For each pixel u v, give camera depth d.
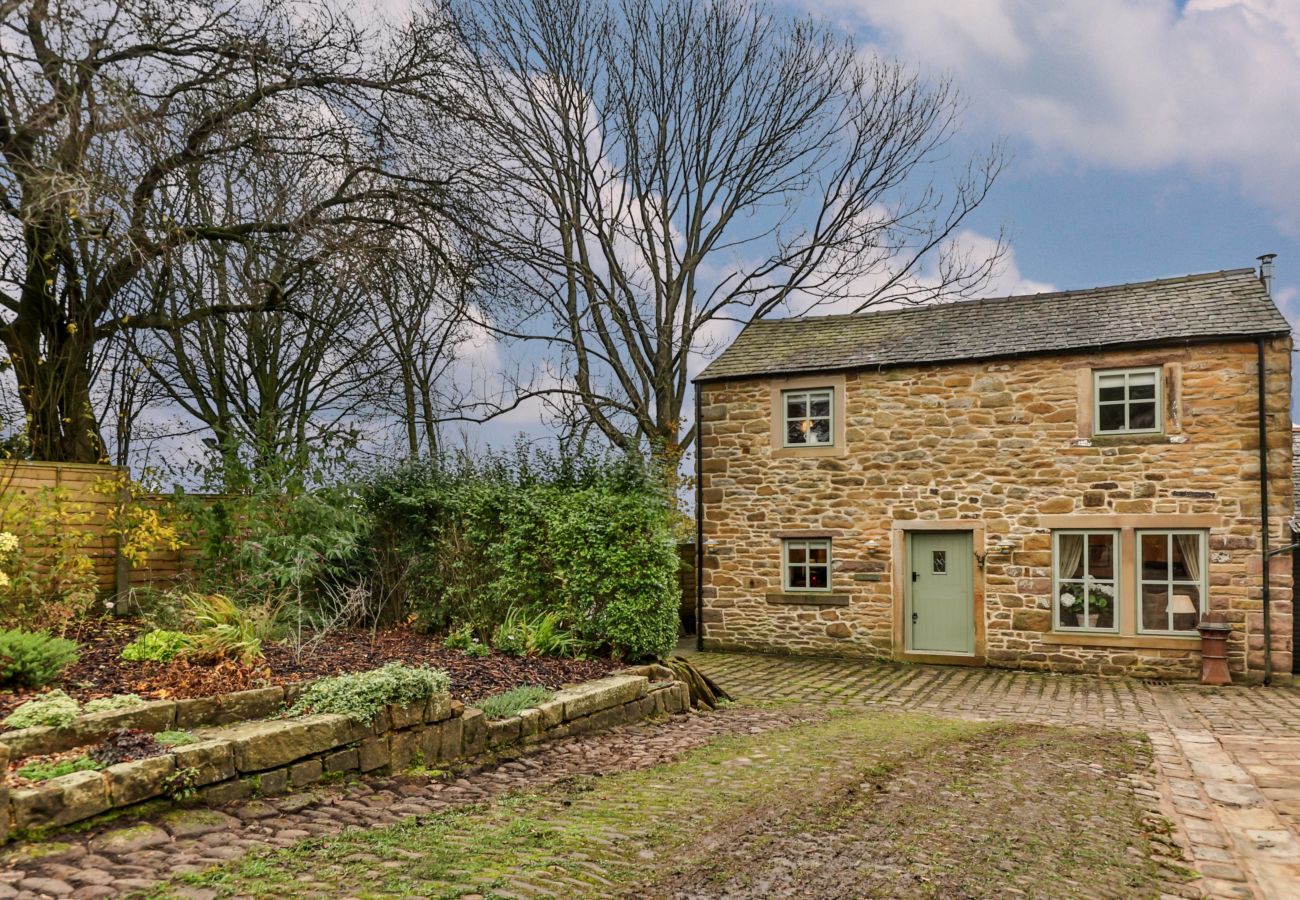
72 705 4.97
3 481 8.49
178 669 6.48
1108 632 12.83
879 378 14.42
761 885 4.14
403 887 3.86
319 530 10.42
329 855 4.23
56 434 11.00
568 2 19.27
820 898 4.02
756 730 8.19
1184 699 10.90
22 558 8.26
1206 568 12.34
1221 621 12.14
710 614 15.39
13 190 9.07
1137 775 6.79
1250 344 12.22
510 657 9.19
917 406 14.15
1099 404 13.08
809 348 15.53
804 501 14.84
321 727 5.41
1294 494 14.29
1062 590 13.21
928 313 15.63
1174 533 12.60
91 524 9.26
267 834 4.50
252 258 12.70
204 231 11.27
